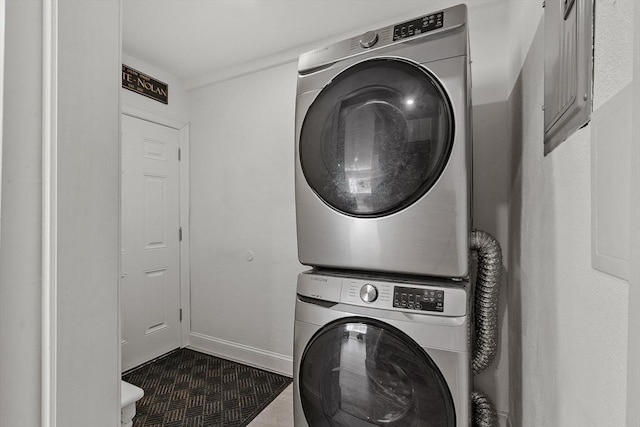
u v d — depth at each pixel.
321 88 1.28
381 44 1.17
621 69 0.45
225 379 2.29
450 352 1.01
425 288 1.07
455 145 1.04
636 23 0.35
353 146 1.19
